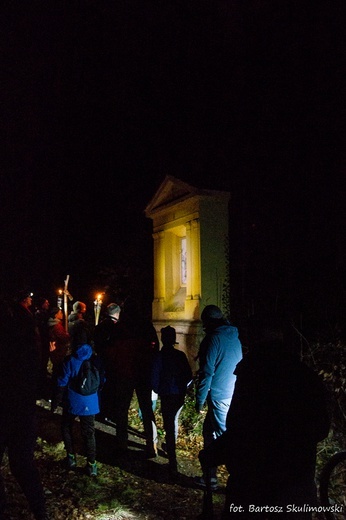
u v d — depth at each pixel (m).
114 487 5.49
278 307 8.90
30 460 4.23
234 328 5.46
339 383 6.22
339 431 6.12
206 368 5.22
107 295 15.53
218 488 5.38
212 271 9.53
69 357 5.82
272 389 3.00
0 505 4.14
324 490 4.20
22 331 4.30
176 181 10.18
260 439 2.94
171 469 5.77
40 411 9.05
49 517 4.62
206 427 5.39
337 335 7.21
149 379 6.47
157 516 4.79
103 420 8.72
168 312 10.73
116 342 6.89
